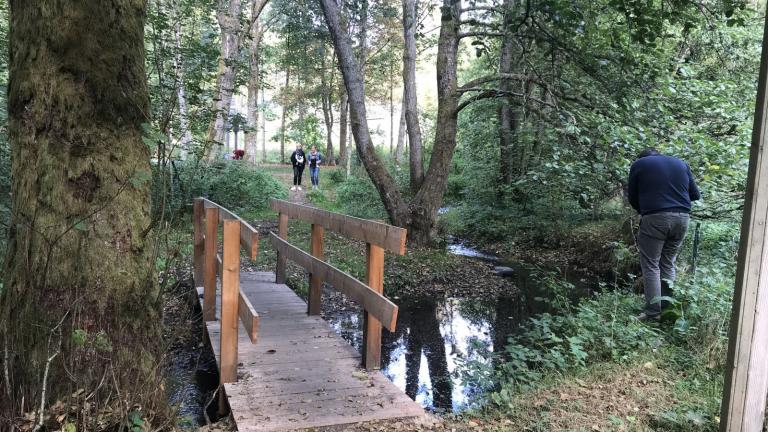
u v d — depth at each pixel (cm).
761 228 219
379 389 370
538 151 1295
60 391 246
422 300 804
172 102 449
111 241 266
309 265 525
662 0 645
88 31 262
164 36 659
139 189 281
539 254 1231
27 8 259
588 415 321
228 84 1146
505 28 951
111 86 269
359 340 598
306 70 2839
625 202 986
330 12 1118
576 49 859
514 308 774
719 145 628
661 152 636
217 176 1442
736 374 228
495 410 344
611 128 703
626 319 502
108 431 251
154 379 273
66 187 258
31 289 252
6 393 240
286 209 660
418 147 1288
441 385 480
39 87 258
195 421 377
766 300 224
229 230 368
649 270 510
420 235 1174
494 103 1574
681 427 302
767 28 207
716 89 709
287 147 5431
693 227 821
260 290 662
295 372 397
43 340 247
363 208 1658
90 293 258
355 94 1157
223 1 1166
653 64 774
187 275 741
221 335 372
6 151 605
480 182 1616
